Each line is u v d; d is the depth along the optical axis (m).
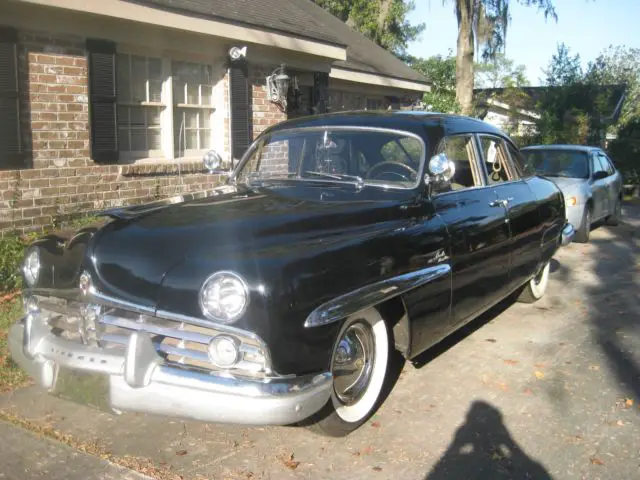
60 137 7.09
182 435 3.55
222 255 3.00
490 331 5.45
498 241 4.74
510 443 3.51
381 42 23.92
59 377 3.27
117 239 3.21
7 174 6.59
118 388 2.97
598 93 23.16
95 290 3.13
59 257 3.36
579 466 3.28
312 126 4.64
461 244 4.20
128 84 8.04
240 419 2.84
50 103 6.96
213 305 2.84
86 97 7.30
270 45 9.56
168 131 8.58
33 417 3.68
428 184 4.07
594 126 22.83
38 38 6.78
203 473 3.16
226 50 9.20
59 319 3.42
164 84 8.50
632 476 3.19
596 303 6.39
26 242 6.27
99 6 6.96
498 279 4.86
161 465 3.22
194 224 3.31
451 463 3.30
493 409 3.93
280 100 10.18
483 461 3.32
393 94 16.91
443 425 3.71
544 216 5.73
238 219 3.39
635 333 5.43
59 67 7.00
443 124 4.50
